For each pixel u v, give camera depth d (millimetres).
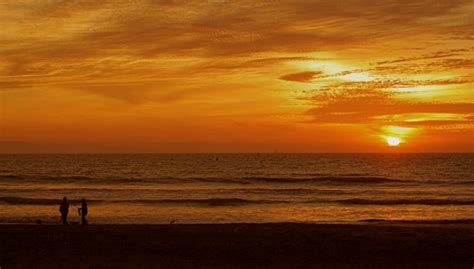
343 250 20297
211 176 87750
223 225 26984
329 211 39688
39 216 35156
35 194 53156
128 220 34000
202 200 45531
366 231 24672
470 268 16891
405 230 25156
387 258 18953
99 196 50812
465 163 143250
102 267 16672
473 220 32500
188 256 19234
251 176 88125
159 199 46750
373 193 55844
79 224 29094
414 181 75125
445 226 27797
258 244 21344
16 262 17547
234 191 57406
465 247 20828
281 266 17219
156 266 16969
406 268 16859
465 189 62281
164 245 21109
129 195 52094
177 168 118875
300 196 51562
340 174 94688
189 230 24859
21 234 23250
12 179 78312
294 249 20453
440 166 126062
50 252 19531
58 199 45781
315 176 87062
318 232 24234
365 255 19453
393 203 44875
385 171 104688
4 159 199875
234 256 19250
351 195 53031
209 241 21953
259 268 16828
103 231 24234
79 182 73125
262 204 43688
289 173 98500
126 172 101750
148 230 24781
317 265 17438
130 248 20562
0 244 21109
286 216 36719
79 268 16469
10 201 44062
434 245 21141
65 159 198250
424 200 46719
